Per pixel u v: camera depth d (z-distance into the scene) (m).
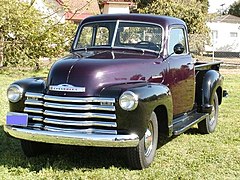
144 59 5.79
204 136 7.42
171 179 5.03
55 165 5.47
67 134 4.92
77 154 6.02
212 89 7.49
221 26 39.12
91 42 6.49
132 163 5.28
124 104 4.88
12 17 15.45
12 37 16.17
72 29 16.66
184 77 6.63
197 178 5.09
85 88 5.02
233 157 6.04
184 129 6.16
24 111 5.31
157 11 30.31
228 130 7.89
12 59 16.44
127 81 5.33
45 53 16.66
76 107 4.99
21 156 5.87
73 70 5.19
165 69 6.03
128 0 33.78
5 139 6.58
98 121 4.96
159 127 5.82
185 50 6.91
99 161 5.69
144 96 5.00
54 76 5.23
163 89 5.48
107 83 5.12
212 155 6.12
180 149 6.44
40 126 5.18
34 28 15.98
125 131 4.92
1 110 8.80
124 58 5.64
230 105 10.83
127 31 6.29
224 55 37.56
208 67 7.98
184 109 6.78
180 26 6.72
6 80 14.30
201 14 30.92
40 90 5.29
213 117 7.84
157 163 5.66
